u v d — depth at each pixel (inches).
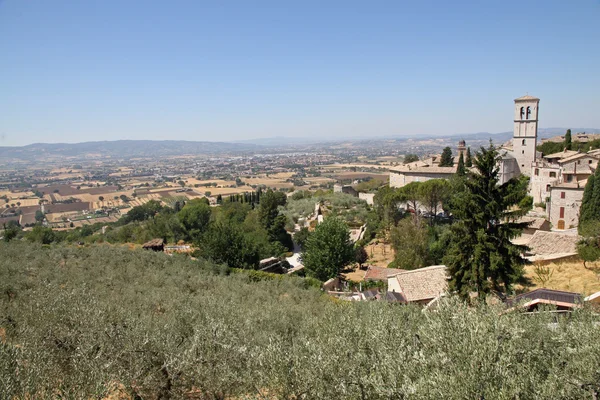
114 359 426.0
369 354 426.0
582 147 3385.8
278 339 454.0
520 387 294.7
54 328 478.0
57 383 386.3
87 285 808.3
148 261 1278.3
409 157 5324.8
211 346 458.9
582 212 1668.3
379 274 1625.2
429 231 1919.3
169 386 437.4
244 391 424.8
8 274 807.1
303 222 3149.6
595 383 311.7
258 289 1048.8
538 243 1453.0
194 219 2600.9
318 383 366.0
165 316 615.5
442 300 450.9
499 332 356.5
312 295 1075.3
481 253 926.4
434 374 308.3
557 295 759.1
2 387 325.4
